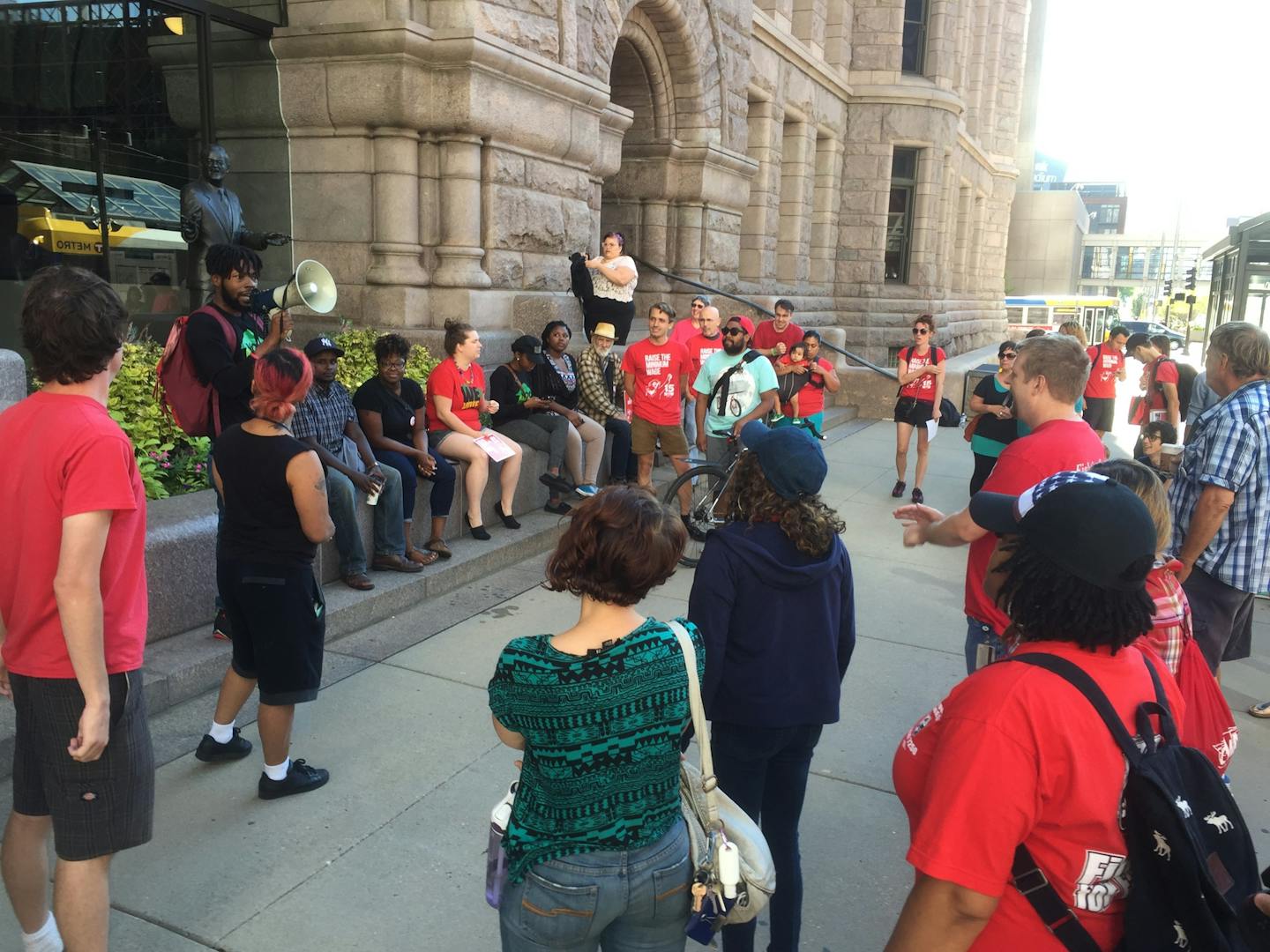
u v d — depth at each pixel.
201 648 4.47
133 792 2.37
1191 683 2.39
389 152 7.83
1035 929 1.45
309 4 7.70
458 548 6.39
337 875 3.15
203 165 6.78
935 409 9.24
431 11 7.66
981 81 28.67
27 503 2.19
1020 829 1.40
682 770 2.06
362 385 5.95
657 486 8.62
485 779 3.78
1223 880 1.40
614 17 9.71
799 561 2.58
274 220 8.26
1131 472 2.43
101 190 8.03
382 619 5.47
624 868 1.84
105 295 2.24
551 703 1.78
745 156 13.99
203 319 4.12
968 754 1.42
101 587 2.27
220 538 3.45
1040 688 1.43
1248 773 4.09
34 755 2.41
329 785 3.71
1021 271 56.03
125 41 7.92
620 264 9.02
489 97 7.84
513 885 1.88
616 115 9.91
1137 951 1.38
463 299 8.03
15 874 2.48
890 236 21.64
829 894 3.19
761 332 10.38
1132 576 1.44
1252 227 13.36
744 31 13.61
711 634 2.51
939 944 1.44
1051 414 3.10
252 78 7.96
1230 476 3.75
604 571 1.83
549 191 8.95
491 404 6.88
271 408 3.32
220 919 2.91
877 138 20.16
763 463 2.58
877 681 4.94
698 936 2.04
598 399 7.98
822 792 3.85
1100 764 1.40
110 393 5.41
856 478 10.38
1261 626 6.04
